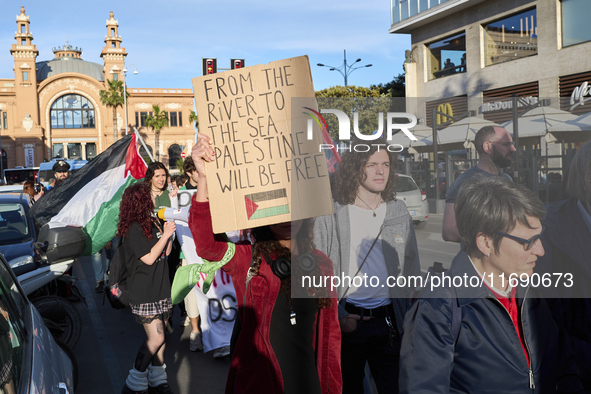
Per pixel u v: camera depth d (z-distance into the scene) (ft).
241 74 6.03
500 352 5.52
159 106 221.87
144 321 11.48
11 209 18.29
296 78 5.94
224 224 6.04
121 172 17.28
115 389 13.65
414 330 5.66
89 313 21.08
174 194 17.02
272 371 6.32
